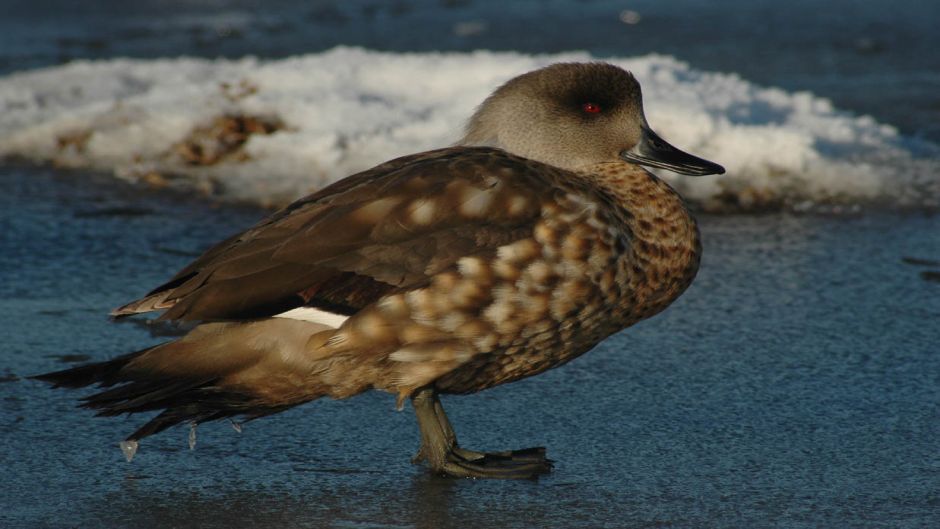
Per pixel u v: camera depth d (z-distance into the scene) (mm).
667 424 9727
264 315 8242
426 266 8500
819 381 10531
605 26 28266
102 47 25719
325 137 16266
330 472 8938
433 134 16391
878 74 23281
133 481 8734
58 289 12750
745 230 14625
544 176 9008
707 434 9523
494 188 8750
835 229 14656
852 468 8875
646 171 9656
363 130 16547
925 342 11383
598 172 9773
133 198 15641
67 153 17188
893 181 16109
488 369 8961
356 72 18578
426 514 8211
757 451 9195
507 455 9109
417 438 9602
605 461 9086
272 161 16266
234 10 30312
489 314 8570
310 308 8344
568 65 10094
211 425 9789
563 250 8688
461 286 8500
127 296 12586
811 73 23391
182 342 8430
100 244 14078
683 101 16812
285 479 8805
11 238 14203
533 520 8102
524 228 8664
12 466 8938
